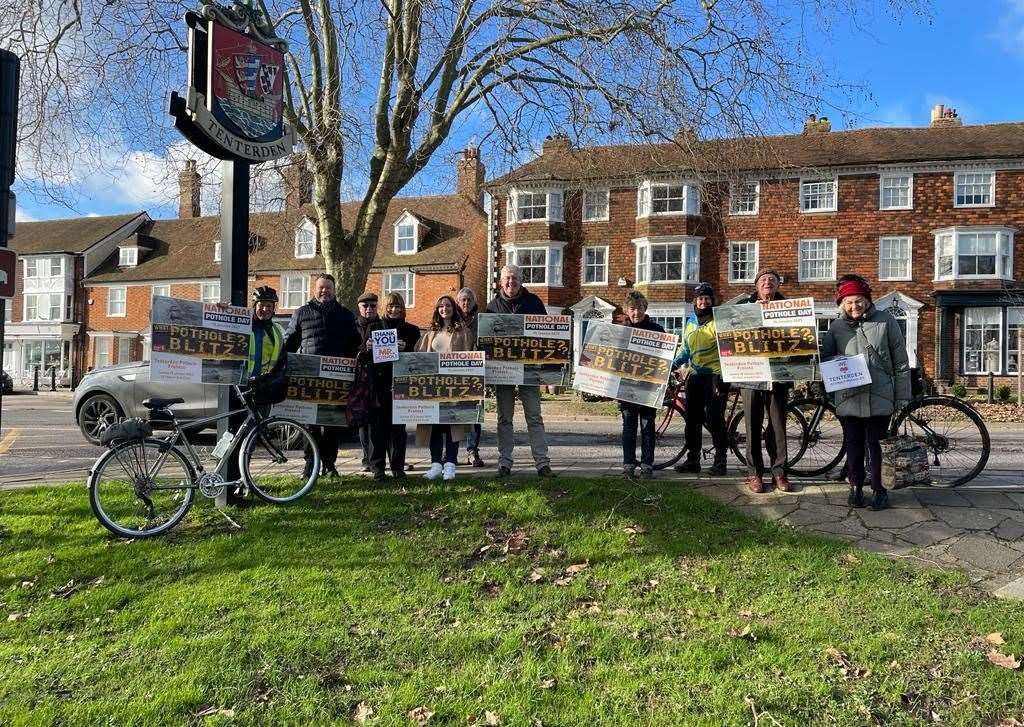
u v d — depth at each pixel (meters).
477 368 6.39
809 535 4.95
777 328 5.82
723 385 6.54
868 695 3.04
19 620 3.97
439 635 3.67
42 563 4.67
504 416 6.60
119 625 3.89
